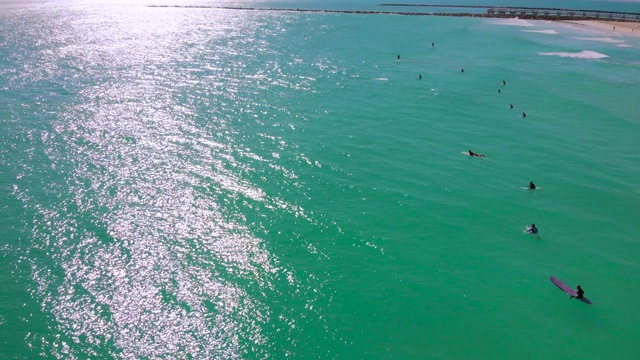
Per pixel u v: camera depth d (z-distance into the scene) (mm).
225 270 24688
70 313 21625
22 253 25156
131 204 29844
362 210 30047
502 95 52781
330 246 26703
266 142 38969
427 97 51688
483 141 40375
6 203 29344
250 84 54938
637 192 32750
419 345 20578
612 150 39000
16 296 22359
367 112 46625
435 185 33094
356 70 62656
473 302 22969
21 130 39656
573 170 35719
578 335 21266
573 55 74375
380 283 24078
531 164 36469
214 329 21188
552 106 49344
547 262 25875
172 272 24391
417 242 27219
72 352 19734
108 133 39750
